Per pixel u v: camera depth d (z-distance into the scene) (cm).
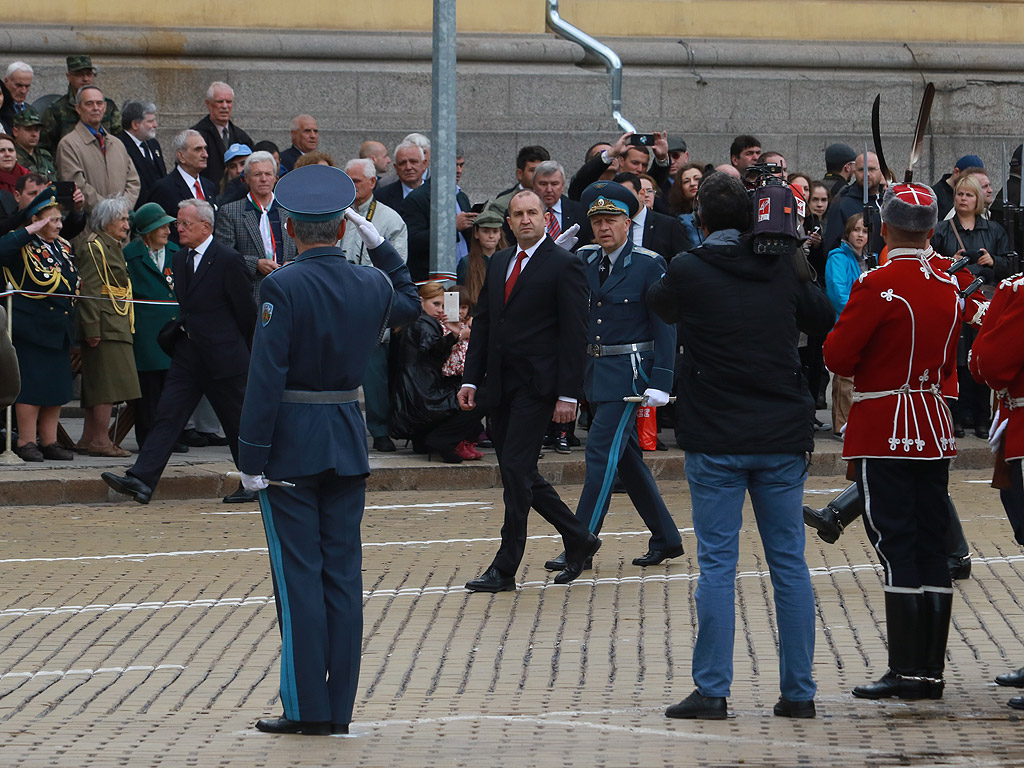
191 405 1855
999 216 2273
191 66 2775
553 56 2964
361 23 2912
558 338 1414
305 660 996
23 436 2014
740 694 1103
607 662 1204
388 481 2022
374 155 2466
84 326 2020
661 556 1549
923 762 905
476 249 2139
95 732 1011
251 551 1631
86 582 1485
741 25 3128
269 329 977
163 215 2081
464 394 1456
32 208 1972
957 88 3203
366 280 1019
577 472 2089
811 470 2164
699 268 1024
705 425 1023
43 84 2691
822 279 2311
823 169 3112
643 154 2128
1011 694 1088
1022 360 1066
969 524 1777
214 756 944
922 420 1062
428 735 997
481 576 1464
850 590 1439
